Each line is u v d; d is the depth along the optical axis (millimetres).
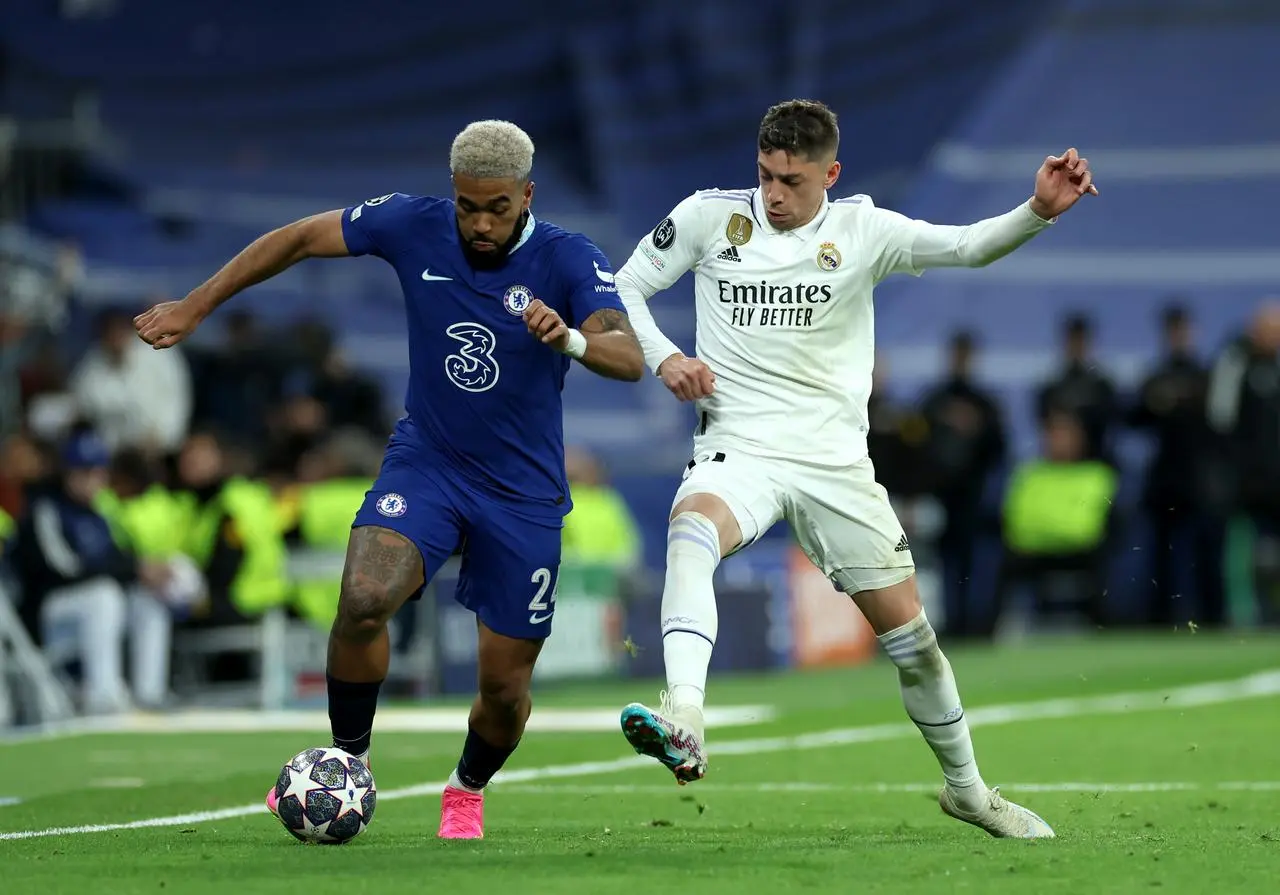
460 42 95062
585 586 55500
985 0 87062
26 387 60125
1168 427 65438
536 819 25312
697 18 92188
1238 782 30109
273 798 21484
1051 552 65438
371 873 18391
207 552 51375
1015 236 21281
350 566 21281
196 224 85438
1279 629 68500
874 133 87375
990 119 84188
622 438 80125
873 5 89688
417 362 21938
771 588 60094
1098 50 85750
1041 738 37812
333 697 21875
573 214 90438
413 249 21719
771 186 22062
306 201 89625
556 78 94562
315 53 94500
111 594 49000
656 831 23391
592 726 42375
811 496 22000
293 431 56000
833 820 25125
